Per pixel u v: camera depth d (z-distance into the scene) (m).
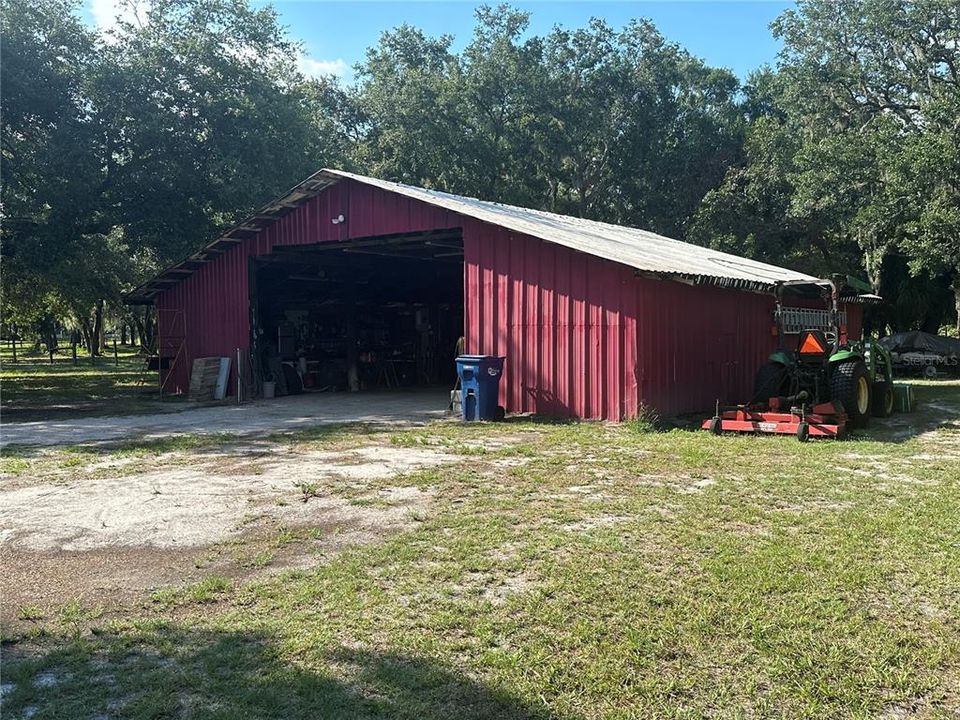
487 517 5.80
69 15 20.02
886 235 28.62
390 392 18.83
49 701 3.11
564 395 11.88
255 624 3.82
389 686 3.19
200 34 22.27
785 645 3.52
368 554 4.90
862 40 26.94
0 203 20.41
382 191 14.67
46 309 34.66
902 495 6.33
